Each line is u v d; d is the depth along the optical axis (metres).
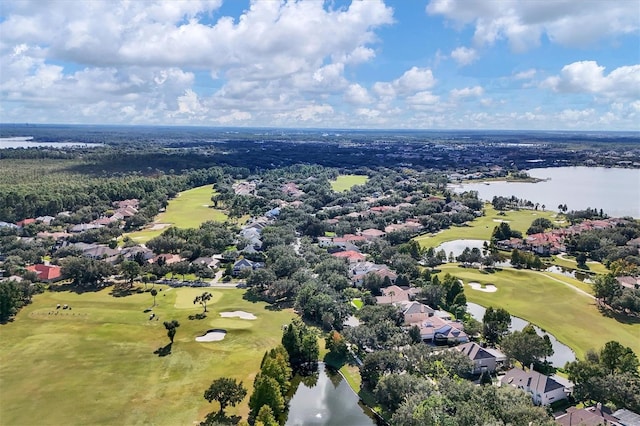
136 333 122.06
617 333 123.81
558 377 101.06
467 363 99.25
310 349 108.81
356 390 99.94
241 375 102.00
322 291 141.12
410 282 160.38
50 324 127.31
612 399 88.12
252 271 160.00
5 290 132.62
